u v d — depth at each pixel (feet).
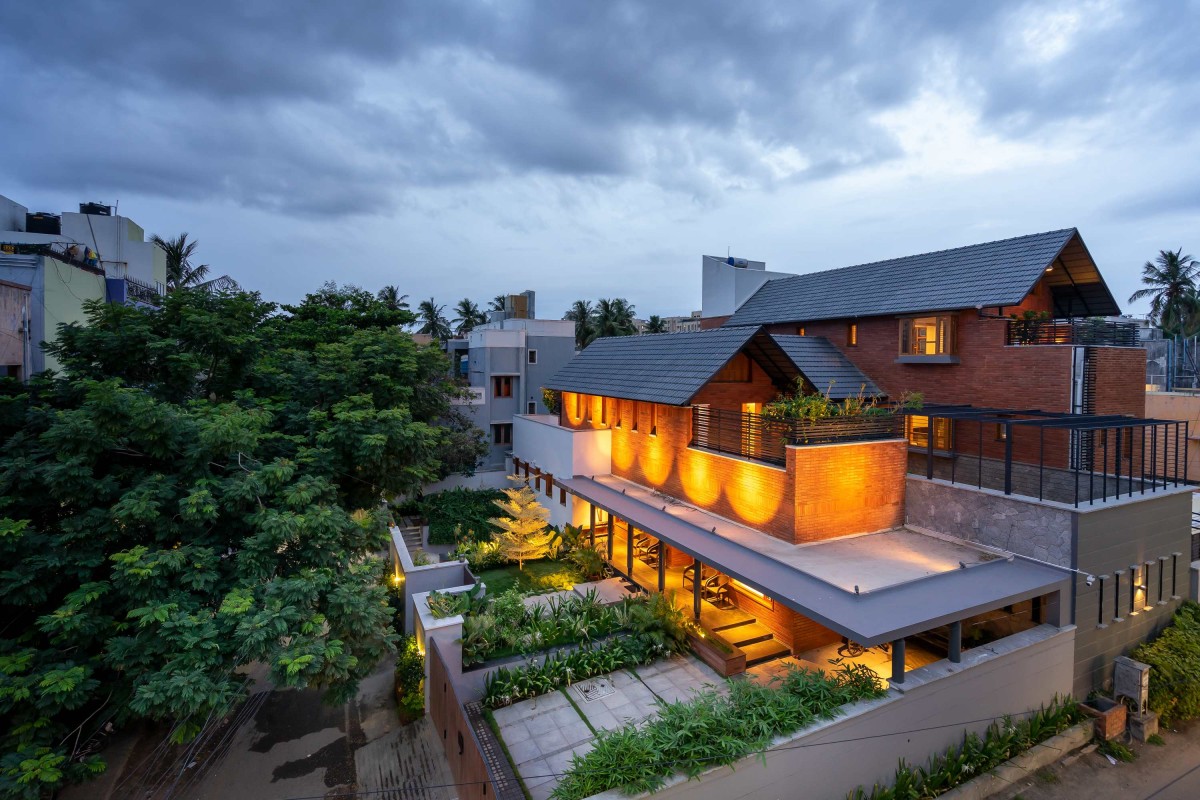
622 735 29.71
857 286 73.61
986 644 38.19
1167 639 44.68
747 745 28.53
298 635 31.01
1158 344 130.62
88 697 28.35
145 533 33.30
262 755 41.04
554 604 52.65
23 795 25.55
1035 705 39.09
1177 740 40.34
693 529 50.75
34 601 28.53
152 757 40.29
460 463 88.12
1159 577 45.62
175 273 135.33
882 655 43.73
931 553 44.57
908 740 33.71
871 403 60.85
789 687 33.45
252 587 31.50
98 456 32.83
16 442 32.22
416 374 56.54
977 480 57.88
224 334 45.14
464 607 45.85
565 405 84.99
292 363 53.31
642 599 49.42
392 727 44.06
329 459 41.60
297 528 33.01
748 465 50.52
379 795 37.06
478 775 32.37
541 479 77.46
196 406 37.27
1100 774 36.76
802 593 37.14
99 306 42.32
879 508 49.73
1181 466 91.09
